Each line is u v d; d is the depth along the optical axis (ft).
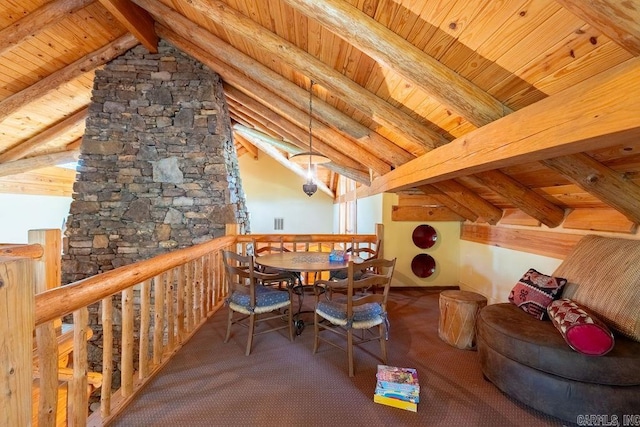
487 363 7.29
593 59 4.48
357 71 8.17
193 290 10.50
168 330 8.60
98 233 14.66
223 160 15.28
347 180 27.30
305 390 7.07
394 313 12.44
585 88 4.17
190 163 15.14
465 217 14.82
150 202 14.93
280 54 8.54
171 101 15.14
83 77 15.70
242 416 6.18
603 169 6.74
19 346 3.03
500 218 12.78
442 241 15.94
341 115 11.33
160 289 7.89
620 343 6.04
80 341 5.16
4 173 18.94
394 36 6.10
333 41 7.43
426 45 6.02
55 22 11.50
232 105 19.22
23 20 11.15
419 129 8.98
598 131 3.99
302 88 11.14
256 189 35.29
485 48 5.46
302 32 7.74
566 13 4.17
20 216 21.66
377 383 7.02
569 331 5.99
